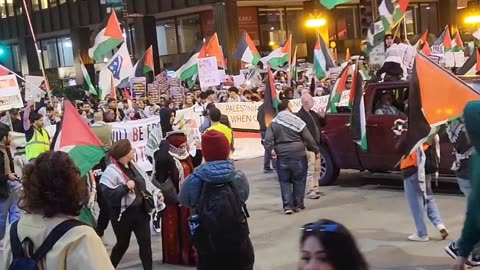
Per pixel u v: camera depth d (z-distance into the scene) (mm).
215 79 18828
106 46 18188
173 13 41219
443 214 9219
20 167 9367
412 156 7688
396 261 7180
